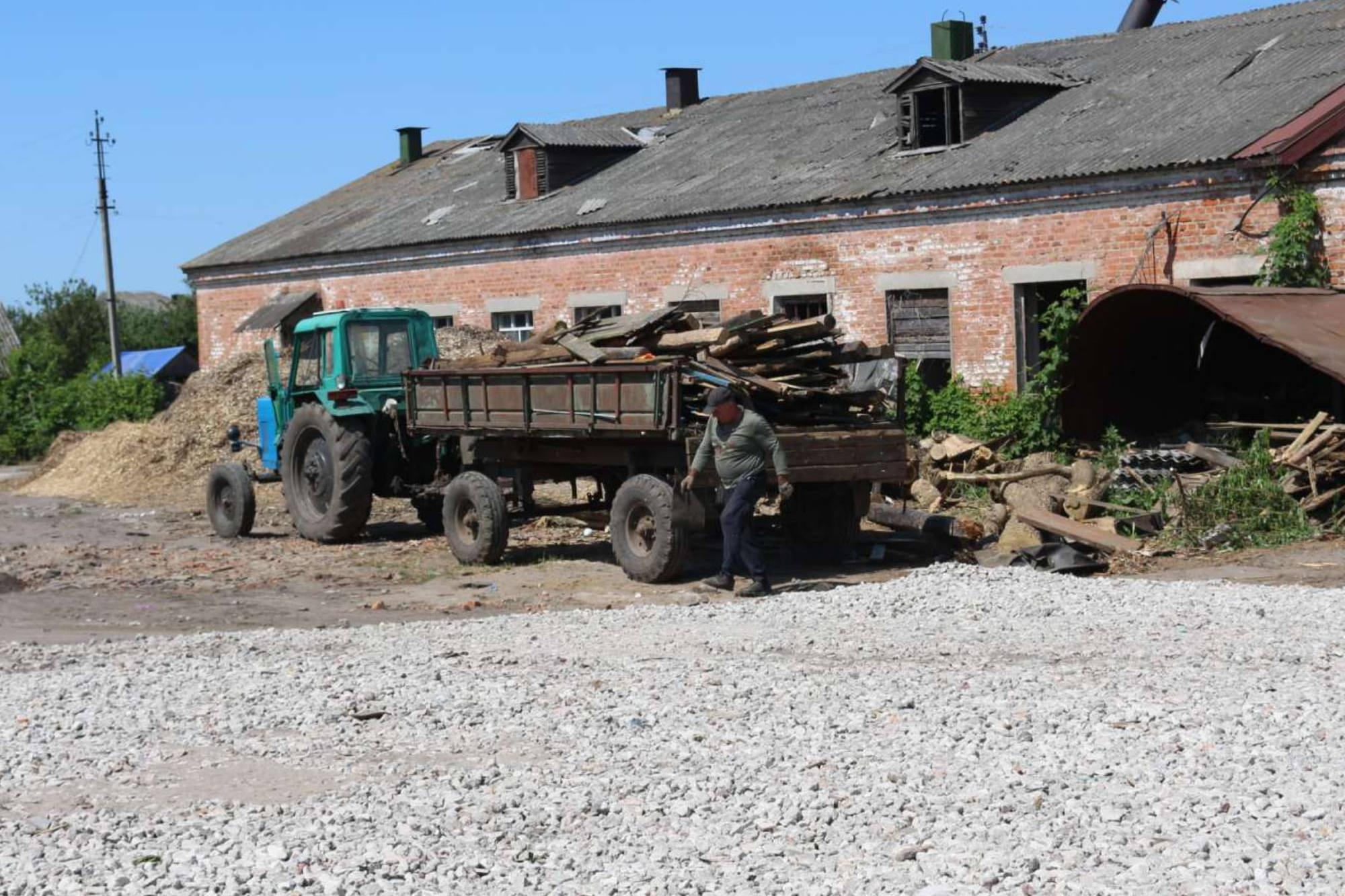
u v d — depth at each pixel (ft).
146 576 48.98
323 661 31.63
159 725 26.18
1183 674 26.91
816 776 21.08
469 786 21.50
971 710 24.52
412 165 129.29
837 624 33.99
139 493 77.82
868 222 73.97
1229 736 22.12
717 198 82.33
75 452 86.79
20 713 27.63
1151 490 50.03
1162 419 62.64
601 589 43.11
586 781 21.42
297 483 57.52
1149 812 18.86
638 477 43.93
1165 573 41.52
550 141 97.14
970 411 67.21
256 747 24.38
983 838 18.19
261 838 19.21
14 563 52.90
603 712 25.72
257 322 109.29
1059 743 22.18
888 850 18.01
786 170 83.46
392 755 23.63
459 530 49.44
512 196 101.35
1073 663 28.58
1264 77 68.18
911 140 78.79
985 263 69.36
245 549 55.52
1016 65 83.66
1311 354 47.14
